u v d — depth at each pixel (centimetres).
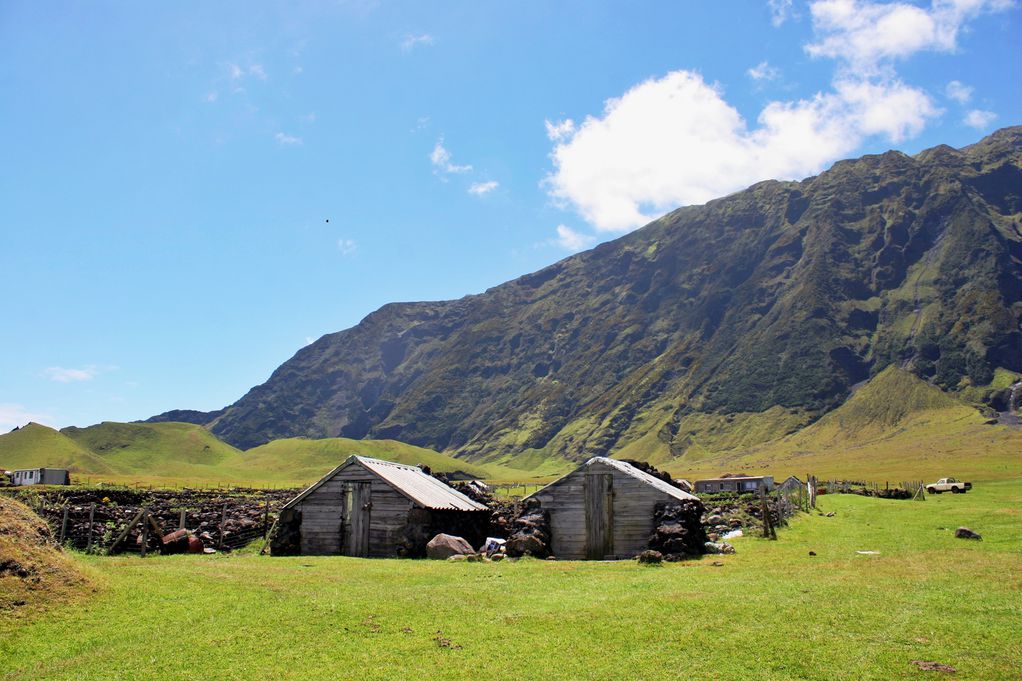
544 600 2547
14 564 2195
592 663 1847
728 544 4106
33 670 1728
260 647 1944
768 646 1934
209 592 2473
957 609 2250
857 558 3488
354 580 2942
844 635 2014
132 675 1728
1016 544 3719
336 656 1891
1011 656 1800
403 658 1883
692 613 2289
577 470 4538
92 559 3103
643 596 2583
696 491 11594
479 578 3120
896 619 2152
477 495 6100
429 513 4472
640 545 4306
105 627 2028
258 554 4759
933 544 3931
